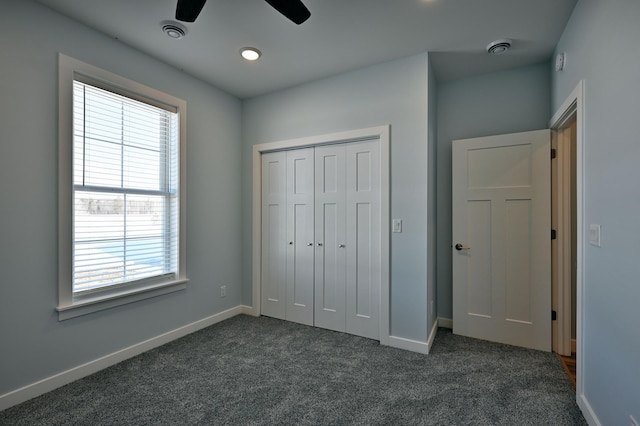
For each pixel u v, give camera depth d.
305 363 2.34
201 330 3.00
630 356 1.29
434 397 1.90
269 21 2.10
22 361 1.86
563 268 2.51
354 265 2.91
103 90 2.27
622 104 1.35
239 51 2.50
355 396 1.92
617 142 1.39
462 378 2.12
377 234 2.79
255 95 3.41
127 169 2.44
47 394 1.93
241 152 3.50
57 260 2.02
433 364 2.31
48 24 1.96
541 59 2.64
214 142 3.18
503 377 2.13
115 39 2.32
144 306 2.54
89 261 2.20
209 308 3.13
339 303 2.98
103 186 2.28
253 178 3.45
